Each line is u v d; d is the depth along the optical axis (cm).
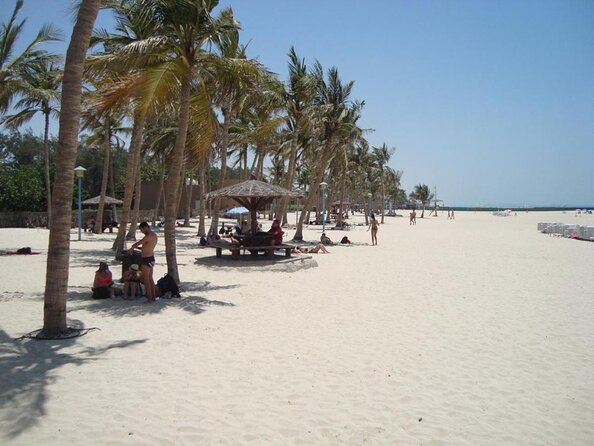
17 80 1820
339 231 4278
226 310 960
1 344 691
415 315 948
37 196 4009
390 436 441
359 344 738
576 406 519
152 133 3259
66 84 702
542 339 784
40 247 2127
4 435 421
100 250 2048
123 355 657
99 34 1538
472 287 1302
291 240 2867
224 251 2159
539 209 17975
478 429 460
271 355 673
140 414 471
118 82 1123
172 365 621
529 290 1258
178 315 902
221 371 602
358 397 530
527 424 473
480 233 4219
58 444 409
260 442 422
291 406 501
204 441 421
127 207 1697
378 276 1496
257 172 3734
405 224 6194
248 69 1208
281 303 1045
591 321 910
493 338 787
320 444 423
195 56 1185
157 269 1552
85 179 5459
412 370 624
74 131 712
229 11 1203
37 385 539
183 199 6019
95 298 1024
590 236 3262
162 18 1137
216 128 1361
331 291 1208
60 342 707
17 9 1659
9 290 1103
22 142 5647
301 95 2528
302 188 7344
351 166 5541
